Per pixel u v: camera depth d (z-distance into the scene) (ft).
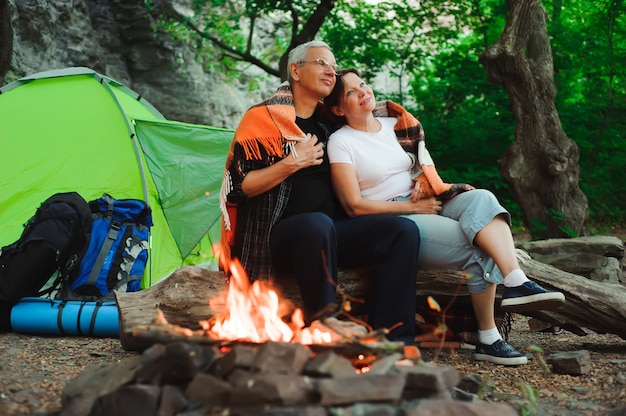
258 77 48.32
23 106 19.62
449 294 12.68
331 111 12.94
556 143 28.30
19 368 11.33
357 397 7.07
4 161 18.81
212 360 7.84
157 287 12.18
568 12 38.60
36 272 15.05
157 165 20.06
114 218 16.47
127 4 44.34
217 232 21.63
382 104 13.35
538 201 28.71
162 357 7.90
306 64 12.29
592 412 9.35
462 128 35.09
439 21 41.73
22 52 36.86
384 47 40.47
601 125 35.94
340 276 12.12
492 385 10.28
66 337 14.69
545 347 14.26
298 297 11.91
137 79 45.06
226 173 11.94
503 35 28.30
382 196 12.58
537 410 9.17
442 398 7.70
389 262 11.27
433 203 12.39
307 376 7.47
